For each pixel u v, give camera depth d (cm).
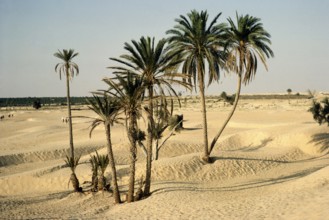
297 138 3878
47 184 2900
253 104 11519
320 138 3797
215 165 2967
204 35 2695
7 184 2944
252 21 2736
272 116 6894
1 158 3722
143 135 3947
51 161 3788
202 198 2084
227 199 2059
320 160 3334
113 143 4319
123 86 2064
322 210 1366
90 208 2225
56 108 13388
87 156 3741
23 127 7131
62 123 7519
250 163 3077
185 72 2770
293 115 6850
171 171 2836
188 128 5388
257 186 2478
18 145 4853
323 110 3912
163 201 2031
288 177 2709
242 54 2773
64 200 2438
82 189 2662
